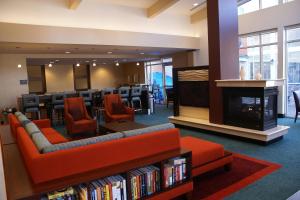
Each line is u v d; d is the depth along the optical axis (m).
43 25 6.36
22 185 2.02
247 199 2.72
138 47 8.31
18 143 3.14
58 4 7.02
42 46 7.21
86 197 2.13
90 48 8.16
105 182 2.30
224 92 5.27
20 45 6.84
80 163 2.19
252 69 8.04
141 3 8.12
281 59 7.09
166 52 10.48
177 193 2.68
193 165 3.02
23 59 9.43
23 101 7.30
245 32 7.98
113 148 2.35
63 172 2.11
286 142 4.71
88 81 14.91
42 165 2.02
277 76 7.23
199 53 9.70
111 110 6.59
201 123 5.68
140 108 9.41
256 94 4.67
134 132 2.61
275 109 4.99
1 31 5.90
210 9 5.43
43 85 13.72
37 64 13.23
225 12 5.37
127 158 2.45
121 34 7.57
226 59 5.40
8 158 2.74
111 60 13.09
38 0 6.76
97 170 2.26
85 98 8.28
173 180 2.70
